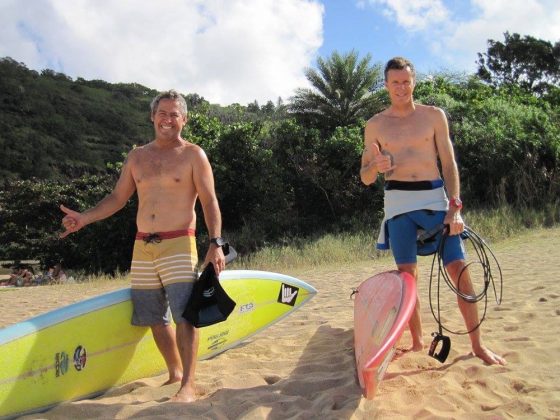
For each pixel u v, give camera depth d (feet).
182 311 11.70
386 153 12.69
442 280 24.89
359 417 9.78
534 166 57.52
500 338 13.82
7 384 10.79
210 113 93.91
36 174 194.90
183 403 10.76
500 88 87.10
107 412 10.69
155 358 13.55
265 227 63.93
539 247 36.45
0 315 28.32
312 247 49.98
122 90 296.30
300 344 15.61
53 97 244.63
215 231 11.93
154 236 12.01
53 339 11.62
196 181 12.16
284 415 10.16
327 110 79.25
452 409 9.86
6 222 85.71
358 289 13.66
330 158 66.85
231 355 15.14
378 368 9.37
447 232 12.03
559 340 13.24
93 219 12.46
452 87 81.87
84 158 215.31
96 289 42.60
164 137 12.32
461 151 62.34
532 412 9.45
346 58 78.48
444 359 11.81
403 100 12.53
